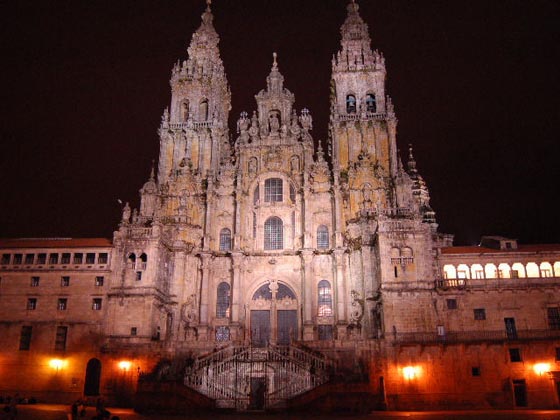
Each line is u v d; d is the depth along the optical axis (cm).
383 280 6300
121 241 6662
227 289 7294
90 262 6638
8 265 6650
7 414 3753
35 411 4738
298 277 7225
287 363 5559
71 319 6366
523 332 5956
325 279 7181
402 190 7188
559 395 5578
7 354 6250
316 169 7688
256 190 7775
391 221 6506
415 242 6419
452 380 5691
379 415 4766
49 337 6297
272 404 5141
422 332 5956
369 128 7869
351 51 8500
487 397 5625
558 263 6575
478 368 5725
